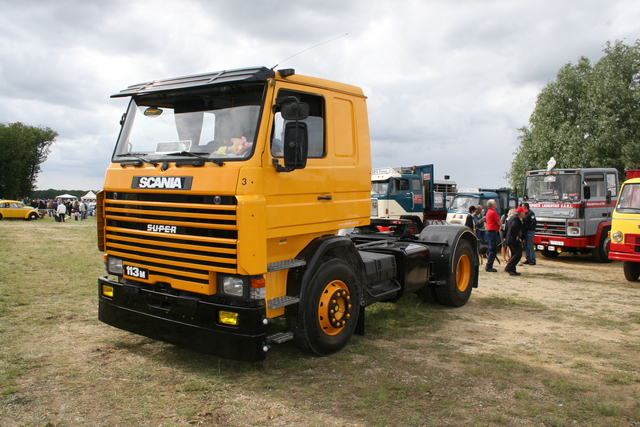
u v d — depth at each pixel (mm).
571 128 28531
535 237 14734
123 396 3979
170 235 4496
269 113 4332
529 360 5070
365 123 5688
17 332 5637
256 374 4543
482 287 9500
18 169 75938
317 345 4867
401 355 5168
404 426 3539
